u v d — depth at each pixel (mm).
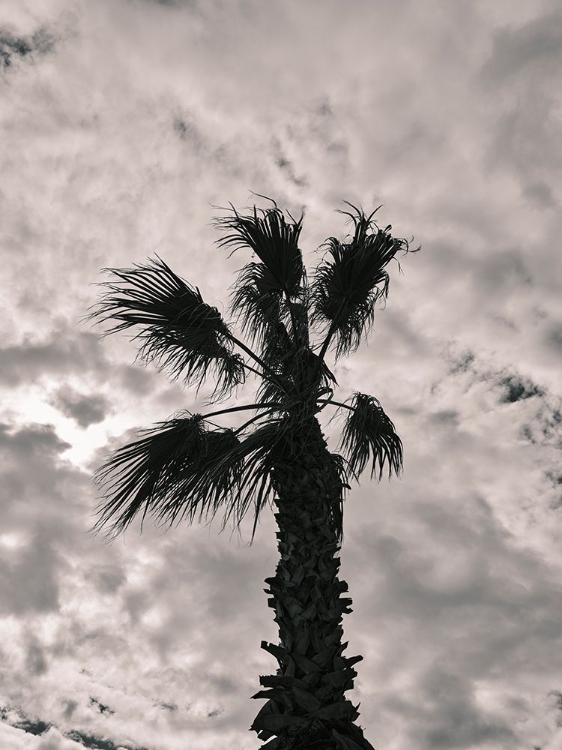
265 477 6961
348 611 6348
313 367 7383
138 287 7238
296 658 6035
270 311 7520
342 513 7125
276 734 5824
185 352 7395
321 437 7148
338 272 7340
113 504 7113
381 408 7930
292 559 6492
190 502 7105
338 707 5789
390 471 7941
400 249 7336
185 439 7141
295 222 7328
